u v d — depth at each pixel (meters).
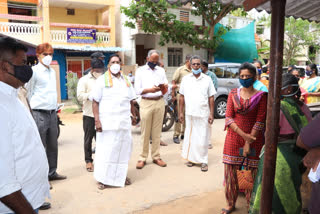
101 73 4.54
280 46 1.89
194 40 14.02
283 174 2.46
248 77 2.96
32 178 1.71
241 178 3.04
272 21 1.90
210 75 6.26
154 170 4.73
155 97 4.76
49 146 4.12
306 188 2.82
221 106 9.67
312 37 21.78
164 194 3.79
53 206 3.46
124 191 3.89
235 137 3.14
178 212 3.31
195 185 4.09
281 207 2.45
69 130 8.12
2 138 1.49
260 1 1.96
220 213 3.29
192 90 4.64
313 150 1.83
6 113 1.54
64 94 15.76
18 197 1.47
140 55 17.42
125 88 4.03
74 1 15.05
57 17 16.44
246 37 17.19
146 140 4.87
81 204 3.51
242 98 3.07
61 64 15.58
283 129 2.50
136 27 15.23
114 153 3.96
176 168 4.82
